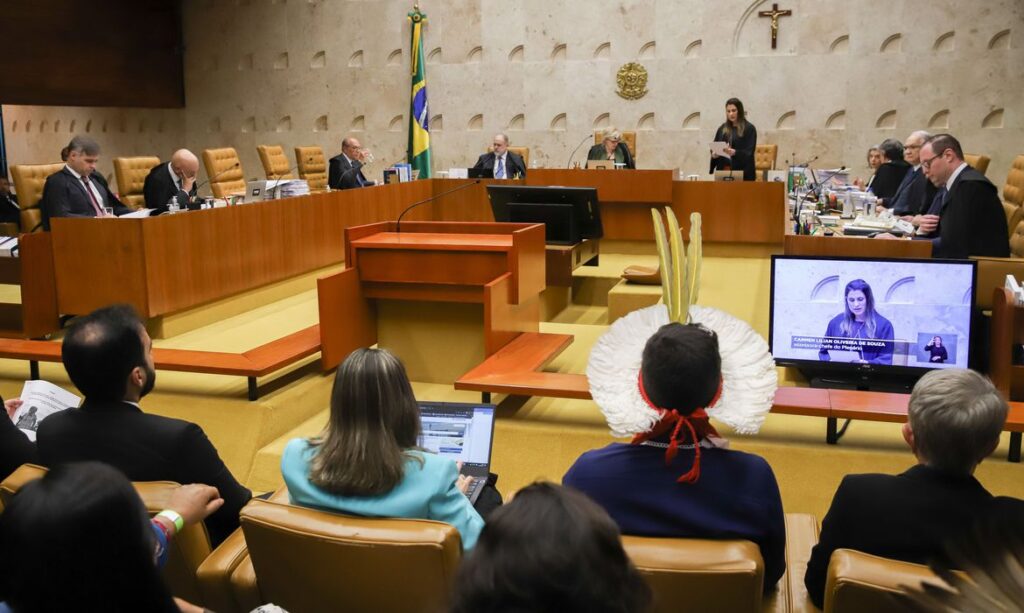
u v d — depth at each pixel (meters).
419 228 5.31
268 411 4.47
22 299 5.57
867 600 1.64
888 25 11.28
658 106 12.16
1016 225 7.86
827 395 3.93
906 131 11.41
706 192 9.08
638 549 1.83
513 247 4.80
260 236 6.89
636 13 12.05
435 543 1.85
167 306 5.87
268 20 13.48
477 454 3.06
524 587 0.94
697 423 2.04
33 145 15.71
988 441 1.91
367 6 13.05
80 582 1.21
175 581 2.30
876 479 1.99
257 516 2.00
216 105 13.90
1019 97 10.99
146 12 13.23
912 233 6.21
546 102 12.56
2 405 2.82
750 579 1.76
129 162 8.59
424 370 5.18
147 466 2.47
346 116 13.39
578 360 5.42
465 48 12.74
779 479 3.91
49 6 11.73
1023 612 0.58
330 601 2.00
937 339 4.22
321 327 4.82
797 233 6.41
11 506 1.25
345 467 2.11
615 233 9.38
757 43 11.72
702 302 6.99
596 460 2.08
